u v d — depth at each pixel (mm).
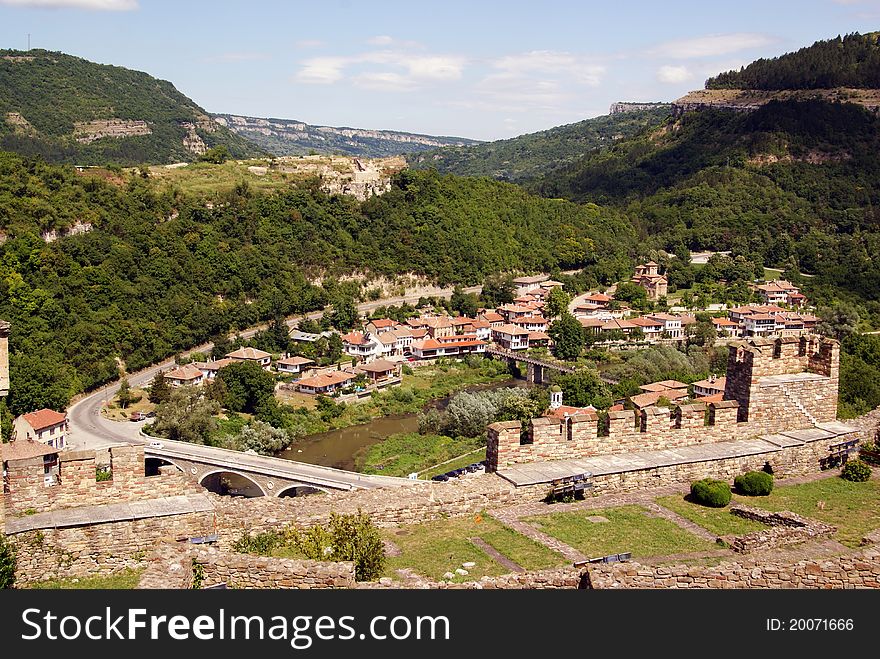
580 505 22453
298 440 114000
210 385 125125
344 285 199750
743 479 23906
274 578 16844
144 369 142500
